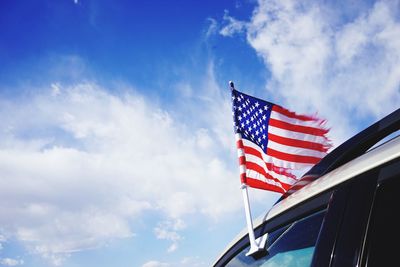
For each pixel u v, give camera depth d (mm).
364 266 1201
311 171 2037
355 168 1455
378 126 1758
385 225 1218
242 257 2262
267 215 2096
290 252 1741
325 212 1506
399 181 1218
